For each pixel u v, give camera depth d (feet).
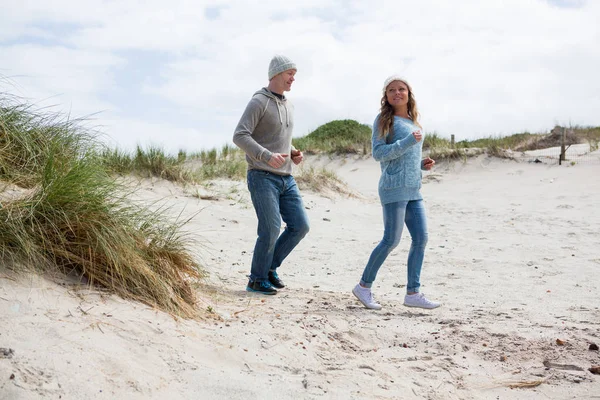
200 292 12.73
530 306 14.43
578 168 50.65
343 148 70.69
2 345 7.07
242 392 7.59
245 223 27.37
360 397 8.04
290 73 15.06
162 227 13.02
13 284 8.62
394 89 13.75
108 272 10.27
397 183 13.48
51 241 9.90
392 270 19.61
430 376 9.23
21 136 11.98
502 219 32.14
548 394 8.63
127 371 7.39
